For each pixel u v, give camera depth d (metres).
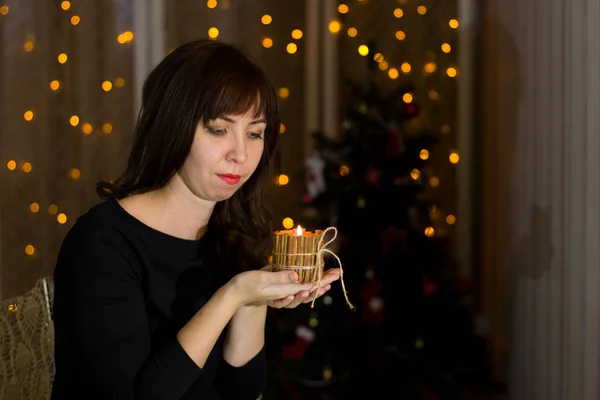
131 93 2.85
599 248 1.79
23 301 1.35
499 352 2.43
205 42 1.17
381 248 2.27
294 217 3.06
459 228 2.83
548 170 2.05
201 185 1.15
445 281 2.36
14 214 2.76
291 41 3.01
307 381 2.28
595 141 1.78
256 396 1.31
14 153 2.74
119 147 2.85
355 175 2.31
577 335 1.90
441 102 2.87
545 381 2.08
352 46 2.98
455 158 2.80
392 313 2.29
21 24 2.70
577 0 1.85
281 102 3.02
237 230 1.34
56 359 1.14
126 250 1.15
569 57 1.90
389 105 2.37
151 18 2.84
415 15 2.88
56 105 2.78
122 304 1.10
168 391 1.04
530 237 2.17
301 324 2.31
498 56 2.45
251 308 1.26
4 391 1.28
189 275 1.24
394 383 2.22
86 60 2.79
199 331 1.05
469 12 2.72
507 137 2.36
